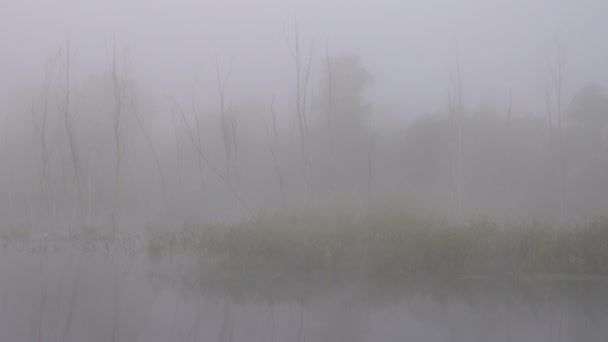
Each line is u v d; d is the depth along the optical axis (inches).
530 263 510.6
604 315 378.6
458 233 541.6
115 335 334.6
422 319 374.3
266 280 496.1
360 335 337.1
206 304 416.2
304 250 538.3
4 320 367.9
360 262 527.2
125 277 512.4
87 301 422.0
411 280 488.4
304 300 428.5
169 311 396.2
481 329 347.9
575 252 509.4
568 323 360.2
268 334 339.3
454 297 433.1
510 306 404.8
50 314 385.4
